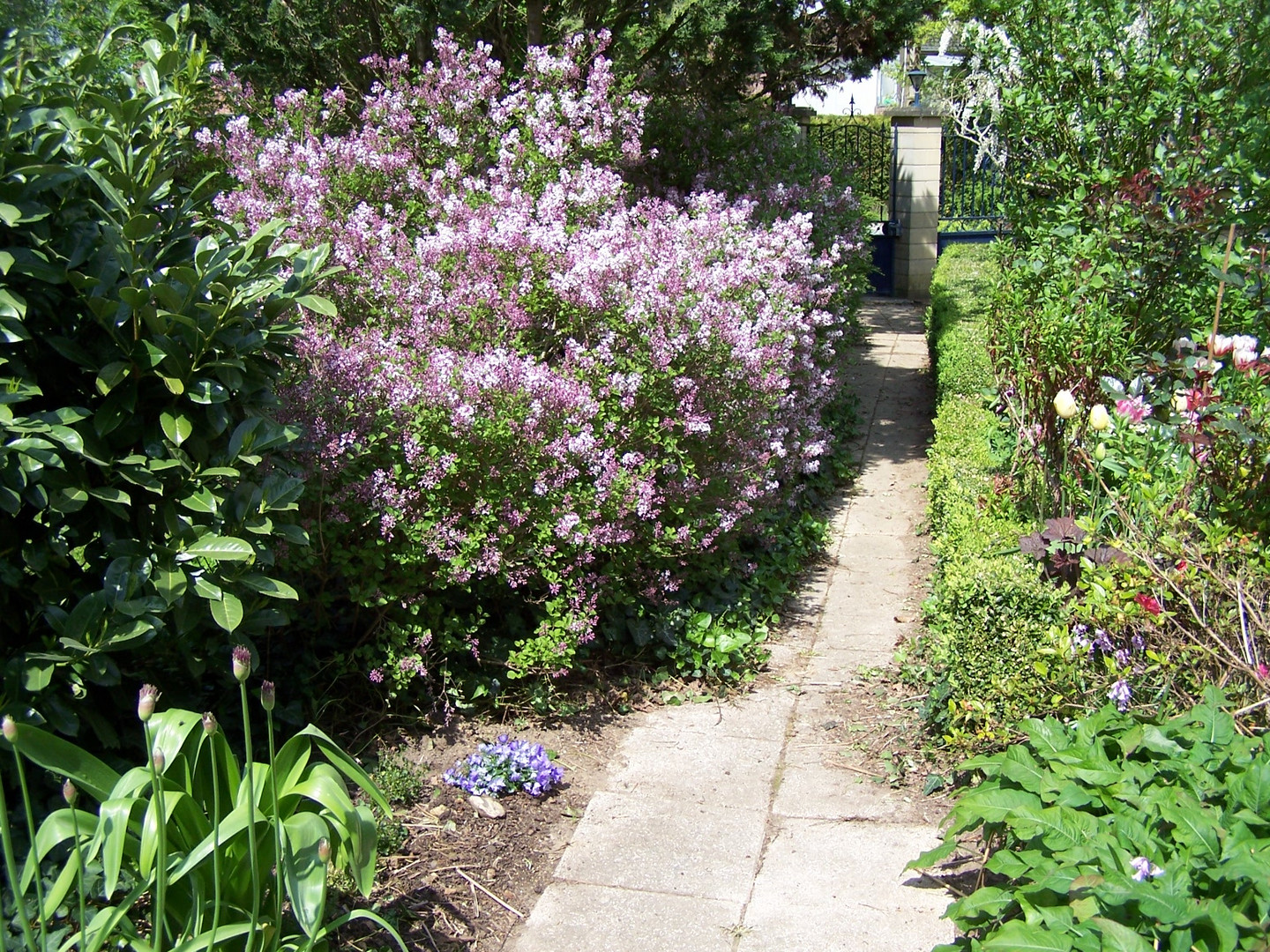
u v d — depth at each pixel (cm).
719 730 438
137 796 237
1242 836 241
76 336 305
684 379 475
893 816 368
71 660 288
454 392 407
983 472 561
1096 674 373
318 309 325
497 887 329
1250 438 377
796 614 564
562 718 439
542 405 418
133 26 380
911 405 976
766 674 493
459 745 406
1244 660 338
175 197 342
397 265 486
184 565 301
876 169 1551
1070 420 472
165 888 232
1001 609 380
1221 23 568
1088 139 607
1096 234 536
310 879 239
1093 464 447
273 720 382
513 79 763
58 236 303
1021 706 372
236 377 306
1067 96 642
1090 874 238
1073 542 417
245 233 489
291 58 752
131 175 307
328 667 416
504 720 430
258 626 329
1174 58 592
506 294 475
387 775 371
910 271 1498
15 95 285
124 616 290
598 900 323
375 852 256
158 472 306
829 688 475
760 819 369
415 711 419
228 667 357
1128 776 274
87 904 277
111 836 228
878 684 473
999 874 316
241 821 238
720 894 325
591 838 357
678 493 487
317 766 264
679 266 506
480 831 356
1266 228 540
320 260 343
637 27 866
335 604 431
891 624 544
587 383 450
